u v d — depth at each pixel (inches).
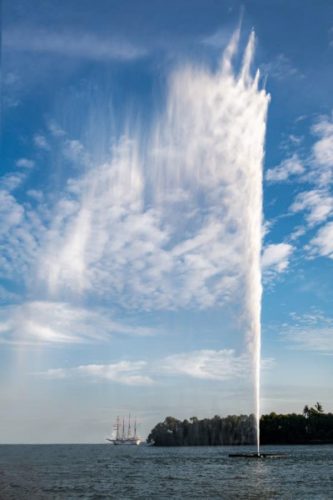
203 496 2078.0
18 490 2373.3
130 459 5418.3
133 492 2255.2
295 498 1978.3
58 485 2588.6
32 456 6934.1
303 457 4488.2
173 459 5017.2
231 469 3383.4
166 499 2011.6
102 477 3065.9
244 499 1971.0
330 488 2273.6
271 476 2844.5
